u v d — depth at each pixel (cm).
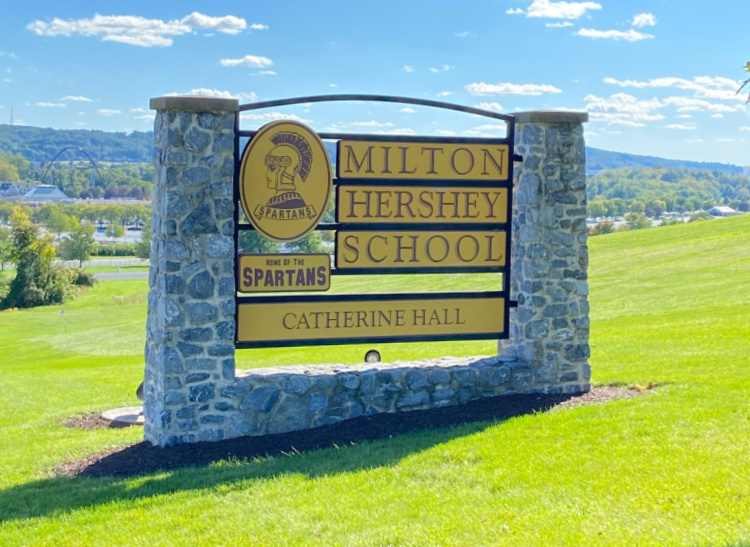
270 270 1072
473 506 761
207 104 1002
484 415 1074
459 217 1147
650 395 1089
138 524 789
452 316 1150
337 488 844
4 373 2581
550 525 697
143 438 1116
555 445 906
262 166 1053
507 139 1157
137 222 14275
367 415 1102
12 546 761
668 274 3656
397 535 707
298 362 2170
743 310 2245
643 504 724
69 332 4431
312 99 1061
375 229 1116
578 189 1175
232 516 791
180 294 1013
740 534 641
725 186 18175
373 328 1116
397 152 1118
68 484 938
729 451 830
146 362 1102
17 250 7206
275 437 1045
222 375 1037
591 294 3344
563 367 1177
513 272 1197
